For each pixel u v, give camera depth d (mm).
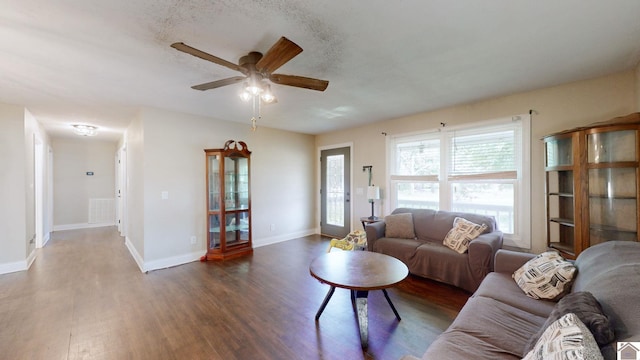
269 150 5242
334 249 4375
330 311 2570
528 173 3199
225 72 2564
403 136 4422
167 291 3010
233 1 1545
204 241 4289
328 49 2141
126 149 5254
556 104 3010
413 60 2350
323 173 5906
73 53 2168
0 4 1538
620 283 1223
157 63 2359
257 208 5027
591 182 2490
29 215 3920
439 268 3100
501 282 2125
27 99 3367
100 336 2158
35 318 2428
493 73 2652
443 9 1644
